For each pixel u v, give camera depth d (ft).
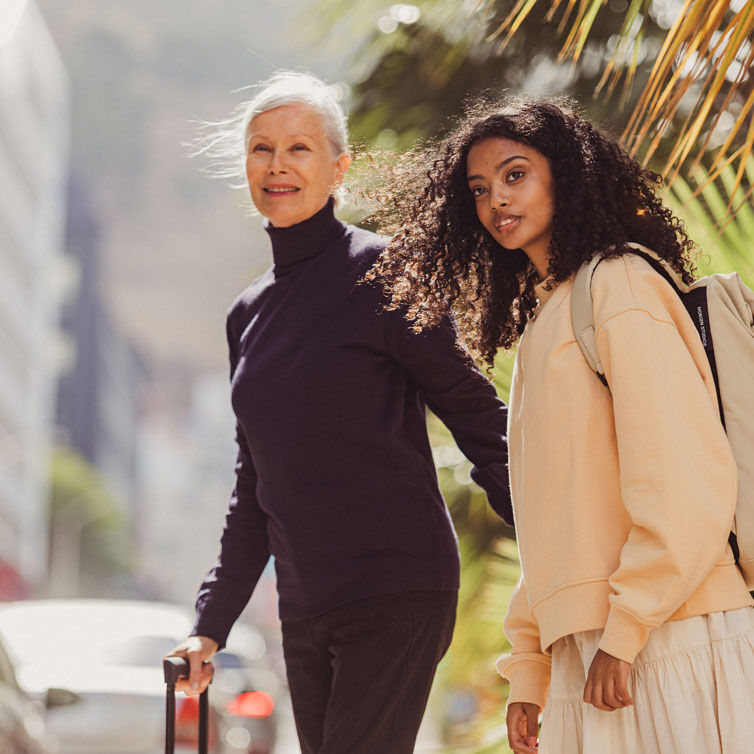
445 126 20.24
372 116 20.83
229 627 14.06
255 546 14.26
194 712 33.17
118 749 32.71
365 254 13.19
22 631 35.47
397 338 12.64
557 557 9.82
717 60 10.04
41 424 380.99
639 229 10.37
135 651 34.71
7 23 284.82
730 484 9.18
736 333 9.64
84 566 397.60
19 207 320.70
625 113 19.69
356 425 12.60
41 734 25.36
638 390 9.38
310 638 12.81
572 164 10.26
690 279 10.44
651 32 19.16
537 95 11.32
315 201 13.37
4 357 298.97
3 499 282.97
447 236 11.30
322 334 12.85
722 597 9.30
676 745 9.08
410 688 12.33
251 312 13.80
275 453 12.85
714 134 17.44
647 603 9.08
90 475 410.11
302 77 13.82
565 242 10.14
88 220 553.23
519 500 10.41
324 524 12.57
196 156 14.69
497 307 11.41
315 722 12.93
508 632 11.19
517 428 10.59
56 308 491.72
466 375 12.73
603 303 9.73
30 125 331.16
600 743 9.43
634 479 9.28
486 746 16.24
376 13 20.12
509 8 20.01
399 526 12.50
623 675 9.18
